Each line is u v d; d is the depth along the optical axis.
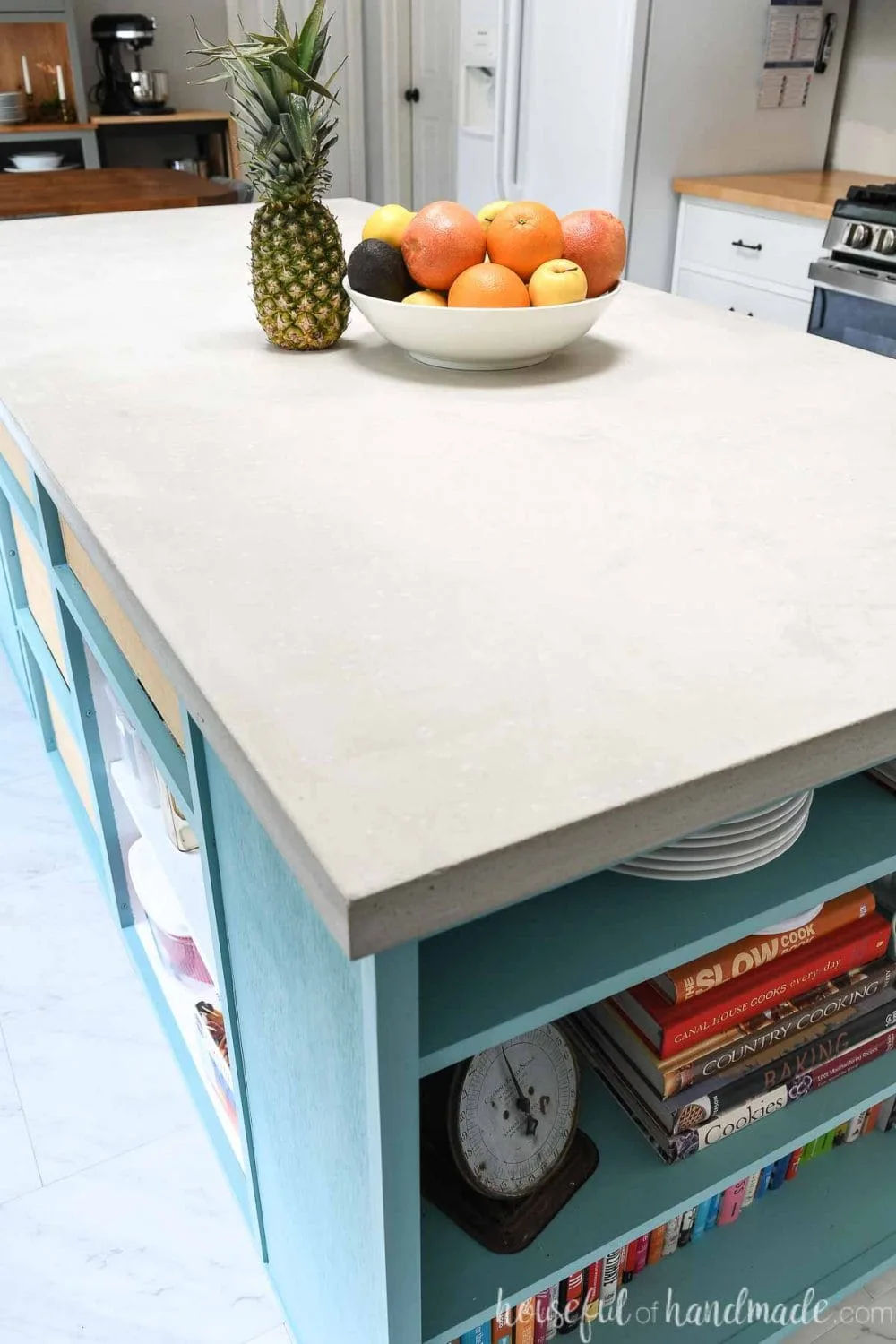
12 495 1.76
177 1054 1.60
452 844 0.58
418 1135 0.74
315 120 1.30
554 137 3.66
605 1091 1.12
